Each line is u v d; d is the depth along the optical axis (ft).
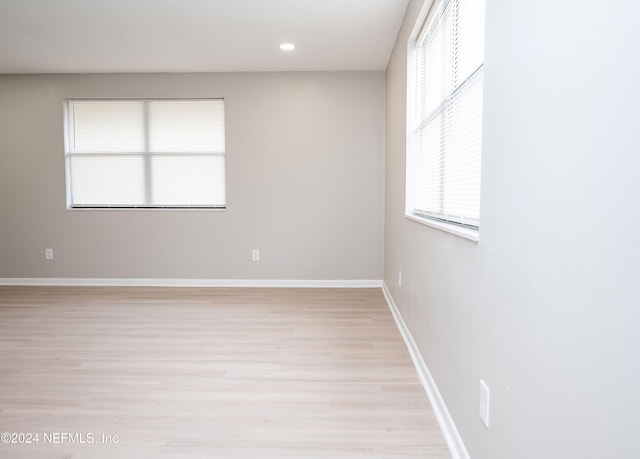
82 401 7.17
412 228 9.35
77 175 16.29
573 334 2.83
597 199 2.54
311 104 15.72
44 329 10.98
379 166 15.85
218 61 14.42
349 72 15.64
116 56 13.91
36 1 10.00
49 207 16.21
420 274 8.39
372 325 11.39
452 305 5.94
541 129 3.27
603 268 2.49
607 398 2.46
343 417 6.68
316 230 16.07
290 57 14.03
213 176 16.16
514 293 3.80
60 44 12.80
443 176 7.51
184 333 10.68
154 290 15.49
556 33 3.03
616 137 2.35
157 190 16.24
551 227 3.12
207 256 16.20
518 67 3.71
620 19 2.31
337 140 15.80
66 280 16.39
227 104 15.71
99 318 11.97
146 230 16.19
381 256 16.14
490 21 4.42
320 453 5.74
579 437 2.77
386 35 12.02
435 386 7.00
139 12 10.56
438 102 7.98
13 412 6.82
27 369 8.47
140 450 5.81
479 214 5.06
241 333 10.69
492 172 4.36
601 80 2.49
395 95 12.51
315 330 10.96
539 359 3.33
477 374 4.84
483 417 4.62
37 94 15.87
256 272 16.22
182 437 6.12
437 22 8.03
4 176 16.17
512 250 3.84
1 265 16.40
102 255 16.31
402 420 6.60
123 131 16.12
